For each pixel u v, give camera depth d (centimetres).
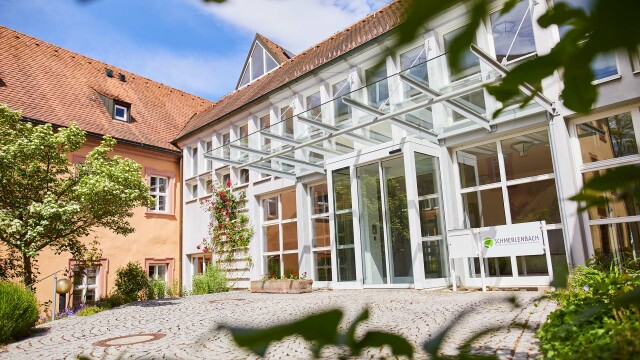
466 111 859
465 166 996
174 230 1784
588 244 785
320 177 1288
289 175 1334
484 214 959
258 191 1484
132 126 1820
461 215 991
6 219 940
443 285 974
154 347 578
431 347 41
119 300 1309
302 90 1375
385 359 37
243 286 1480
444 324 46
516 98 47
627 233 750
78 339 700
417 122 991
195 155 1848
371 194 1083
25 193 1021
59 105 1634
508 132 921
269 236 1470
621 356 76
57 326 839
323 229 1287
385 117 927
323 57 1386
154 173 1772
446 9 35
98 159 1105
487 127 905
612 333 233
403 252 1007
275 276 1310
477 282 946
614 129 788
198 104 2327
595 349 220
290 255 1391
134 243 1648
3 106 1025
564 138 824
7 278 1038
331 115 1062
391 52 37
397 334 37
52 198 991
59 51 1892
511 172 926
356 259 1084
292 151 1157
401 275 1006
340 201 1148
